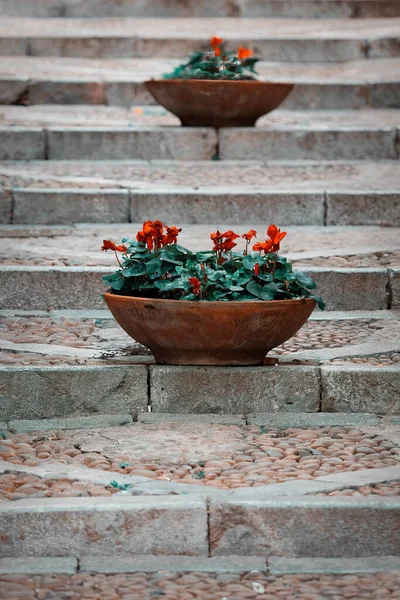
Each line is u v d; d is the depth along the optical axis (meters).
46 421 6.25
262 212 9.15
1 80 12.33
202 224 9.13
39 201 9.10
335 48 13.92
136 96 12.54
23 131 10.54
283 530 5.01
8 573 4.75
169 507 5.00
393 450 5.73
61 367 6.36
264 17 15.25
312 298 6.31
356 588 4.63
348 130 10.77
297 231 8.97
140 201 9.12
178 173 10.05
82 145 10.59
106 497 5.11
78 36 13.85
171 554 5.00
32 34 14.00
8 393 6.31
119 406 6.35
